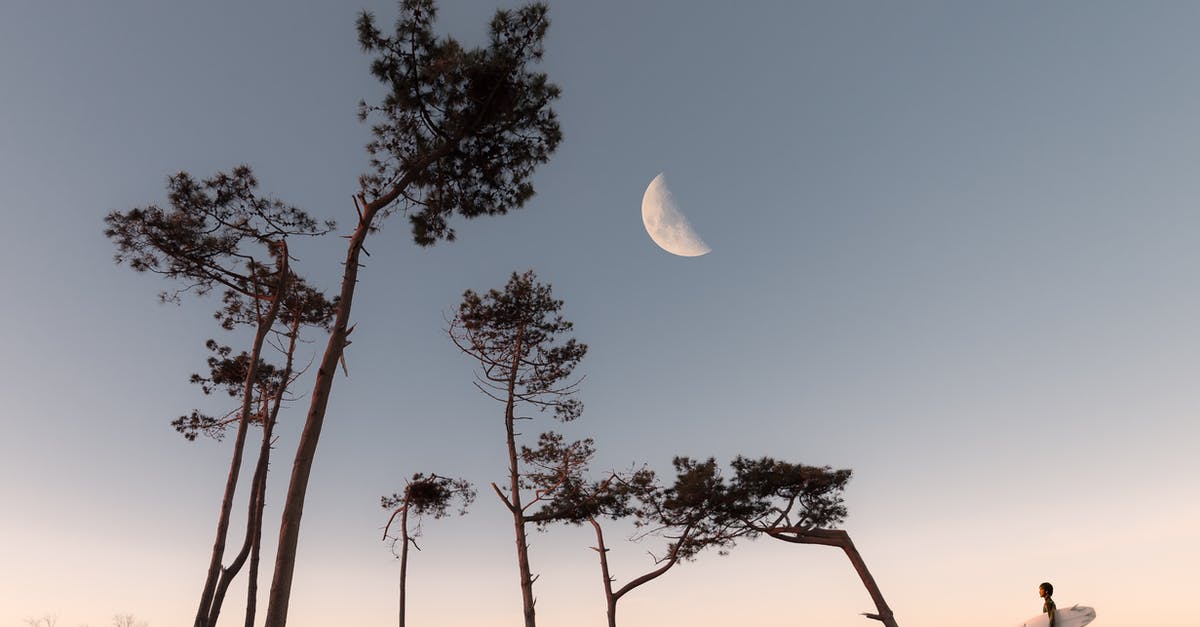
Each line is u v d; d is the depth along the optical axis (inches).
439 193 571.5
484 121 547.2
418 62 531.5
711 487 1060.5
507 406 1023.6
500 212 600.7
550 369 1079.0
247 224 783.7
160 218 750.5
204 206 764.6
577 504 1013.8
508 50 538.6
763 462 1087.6
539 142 578.2
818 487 1066.7
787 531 1035.9
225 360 959.0
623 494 1049.5
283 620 354.0
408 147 577.3
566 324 1095.6
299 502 385.1
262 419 911.0
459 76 522.0
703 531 1071.6
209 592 635.5
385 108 545.6
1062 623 408.2
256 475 761.0
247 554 700.7
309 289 943.7
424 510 1168.2
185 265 784.3
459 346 1068.5
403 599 1093.1
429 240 595.8
